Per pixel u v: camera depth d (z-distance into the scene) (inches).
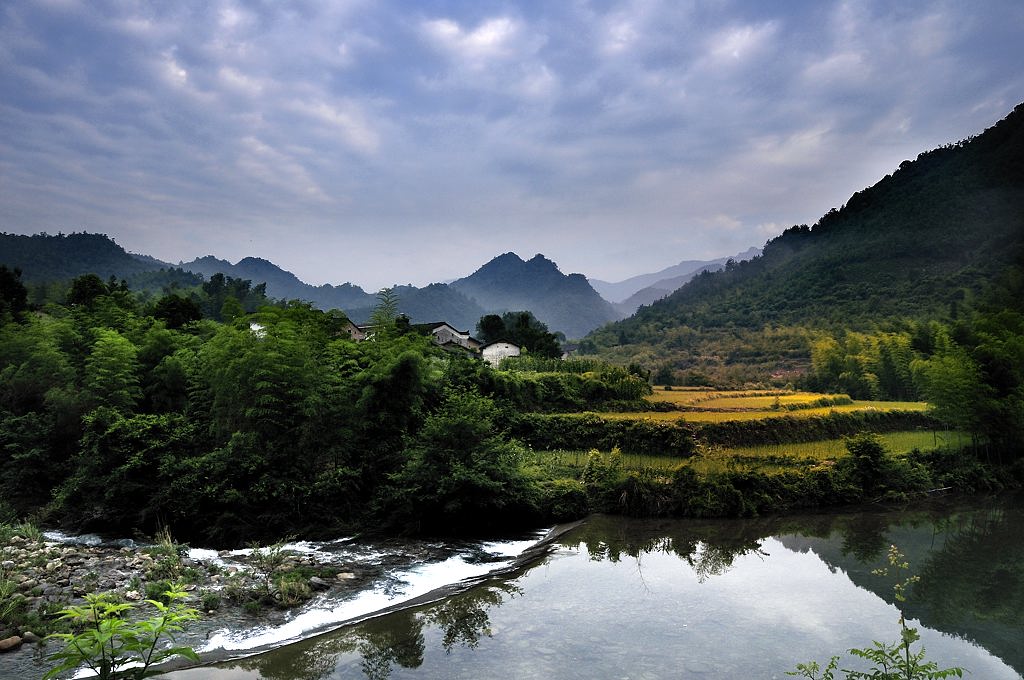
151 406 1056.8
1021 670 505.7
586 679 466.9
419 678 465.7
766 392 2268.7
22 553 660.7
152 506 821.2
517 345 3009.4
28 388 1046.4
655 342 5890.8
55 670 220.7
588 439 1346.0
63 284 3718.0
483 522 925.2
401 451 948.0
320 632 549.6
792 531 981.2
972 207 6186.0
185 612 259.8
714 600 657.0
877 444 1236.5
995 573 773.3
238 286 4522.6
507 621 588.7
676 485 1075.9
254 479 847.7
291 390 892.6
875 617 616.1
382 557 776.9
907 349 2388.0
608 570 763.4
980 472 1330.0
